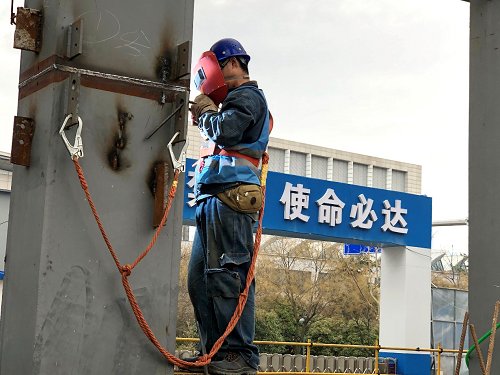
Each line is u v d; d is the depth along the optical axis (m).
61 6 3.73
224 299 4.05
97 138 3.76
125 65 3.85
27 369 3.54
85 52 3.76
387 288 17.06
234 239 4.09
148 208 3.85
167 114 3.93
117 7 3.87
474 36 6.95
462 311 22.70
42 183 3.65
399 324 16.72
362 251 20.84
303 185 15.43
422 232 16.95
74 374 3.59
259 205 4.14
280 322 28.44
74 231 3.65
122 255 3.76
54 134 3.65
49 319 3.55
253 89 4.19
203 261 4.28
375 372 13.54
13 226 3.86
